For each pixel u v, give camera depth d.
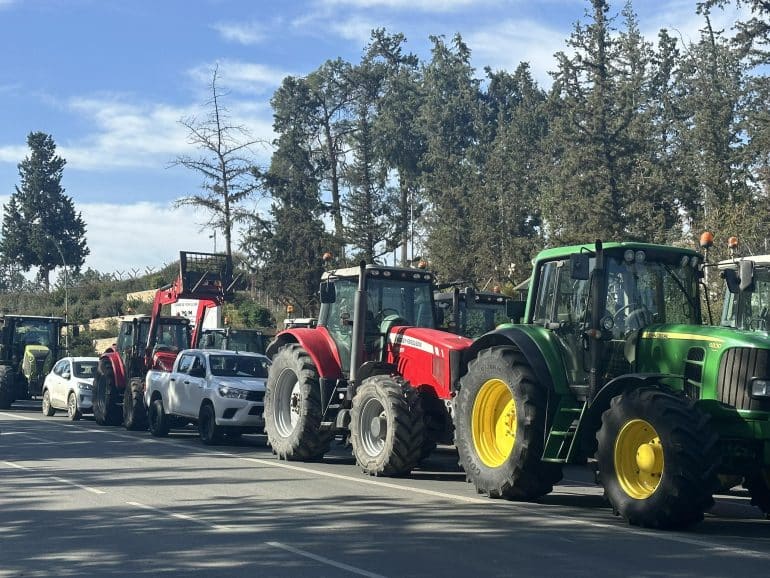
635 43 59.41
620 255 11.71
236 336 29.12
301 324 26.80
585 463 11.78
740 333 10.44
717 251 29.77
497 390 12.52
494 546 9.05
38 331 34.72
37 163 98.38
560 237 37.84
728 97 49.25
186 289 24.72
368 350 15.90
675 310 11.77
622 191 38.53
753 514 12.02
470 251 45.12
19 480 13.84
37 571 8.19
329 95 69.38
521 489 11.91
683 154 46.84
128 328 26.00
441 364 14.59
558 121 40.91
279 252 45.22
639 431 10.45
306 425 16.38
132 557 8.68
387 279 16.34
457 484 13.88
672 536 9.66
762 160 41.62
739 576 7.80
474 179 49.28
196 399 19.98
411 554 8.69
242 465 15.87
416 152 70.12
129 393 23.48
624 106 39.59
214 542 9.30
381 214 68.12
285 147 67.31
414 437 14.18
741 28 40.28
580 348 11.63
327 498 12.12
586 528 10.08
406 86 70.94
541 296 12.57
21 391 33.47
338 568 8.13
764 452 10.21
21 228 97.38
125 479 13.95
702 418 9.95
